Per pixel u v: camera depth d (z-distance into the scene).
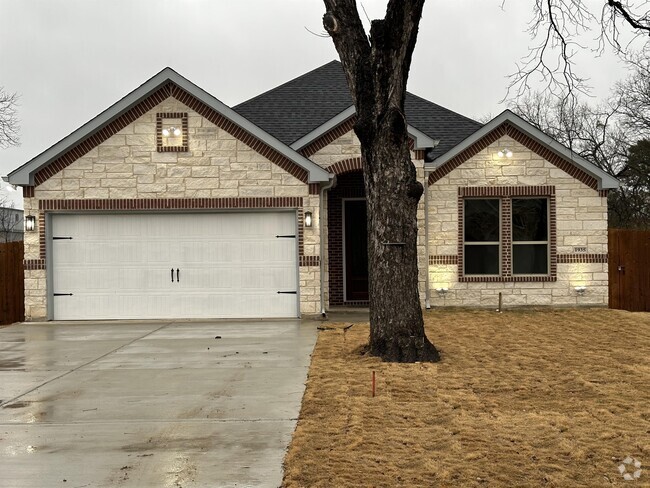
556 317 15.42
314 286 16.03
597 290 17.23
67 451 6.53
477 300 17.23
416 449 6.45
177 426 7.30
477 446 6.54
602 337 12.66
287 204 15.98
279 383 9.26
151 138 15.98
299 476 5.78
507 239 17.30
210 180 16.02
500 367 10.02
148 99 15.96
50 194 15.99
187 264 16.25
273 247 16.20
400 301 10.67
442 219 17.23
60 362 11.05
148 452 6.47
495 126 17.05
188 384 9.30
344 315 16.66
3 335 14.06
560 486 5.55
